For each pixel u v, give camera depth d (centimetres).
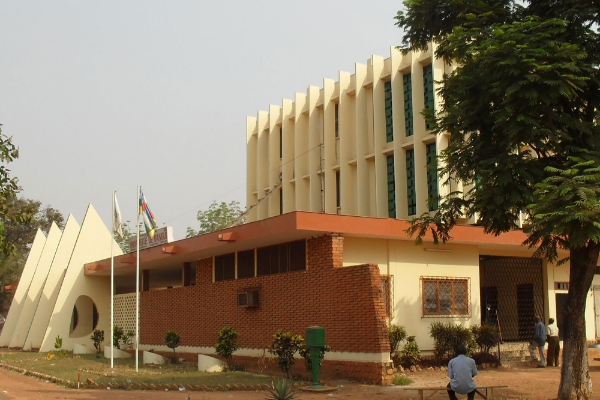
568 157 1230
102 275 3309
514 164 1266
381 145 2881
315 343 1598
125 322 3100
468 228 2095
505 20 1370
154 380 1792
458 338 1986
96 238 3366
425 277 2084
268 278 2123
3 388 1744
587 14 1259
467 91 1312
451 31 1443
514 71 1188
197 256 2494
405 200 2755
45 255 3791
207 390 1625
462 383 1195
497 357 2089
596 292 2620
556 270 2511
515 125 1229
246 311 2211
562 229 1120
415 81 2712
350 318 1777
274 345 1805
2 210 1448
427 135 2644
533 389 1576
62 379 1884
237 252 2325
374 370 1677
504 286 2659
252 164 3869
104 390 1677
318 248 1928
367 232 1902
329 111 3212
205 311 2447
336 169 3155
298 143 3403
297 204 3350
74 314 3547
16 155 1495
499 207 1295
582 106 1334
